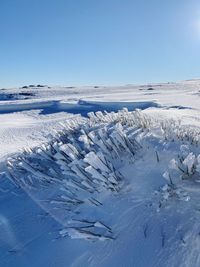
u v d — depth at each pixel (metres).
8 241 3.26
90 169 3.07
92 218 2.92
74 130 5.68
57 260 2.63
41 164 4.77
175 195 2.67
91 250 2.57
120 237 2.56
